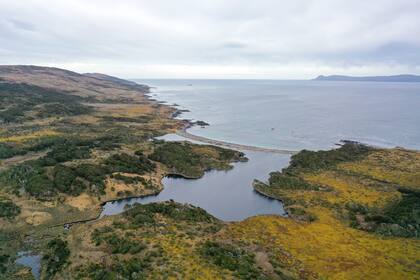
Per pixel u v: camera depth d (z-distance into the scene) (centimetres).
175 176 11588
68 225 7750
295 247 6725
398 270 5947
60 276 5588
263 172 12325
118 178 10019
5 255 6369
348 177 11119
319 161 12669
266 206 9388
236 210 9119
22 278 5716
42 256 6372
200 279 5275
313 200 9269
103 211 8612
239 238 7000
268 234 7262
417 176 11031
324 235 7288
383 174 11394
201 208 8694
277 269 5850
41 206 8219
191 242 6531
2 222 7462
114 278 5203
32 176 9231
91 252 6175
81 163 10544
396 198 9225
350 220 8025
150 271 5444
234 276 5409
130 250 6097
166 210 7988
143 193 9781
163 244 6350
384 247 6762
